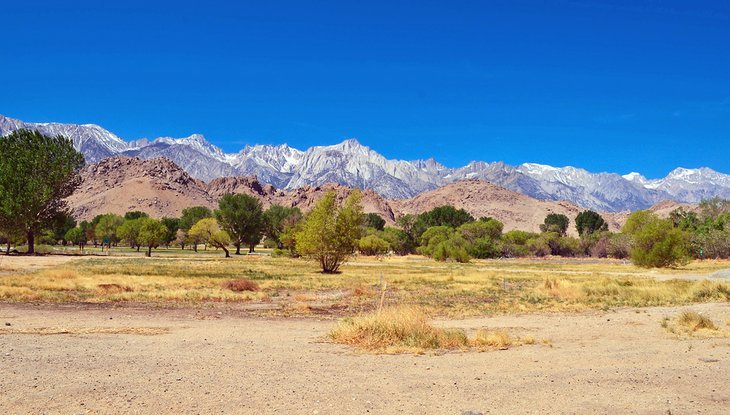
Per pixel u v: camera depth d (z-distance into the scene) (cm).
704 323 1742
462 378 1005
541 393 899
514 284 3962
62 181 7950
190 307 2362
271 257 9569
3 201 7356
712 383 973
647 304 2614
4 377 937
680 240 6488
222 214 11769
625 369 1097
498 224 12375
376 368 1090
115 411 759
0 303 2327
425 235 12175
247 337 1510
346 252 5447
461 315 2183
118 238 13075
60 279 3447
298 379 976
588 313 2256
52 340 1362
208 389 889
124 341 1383
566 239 12888
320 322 1922
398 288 3578
